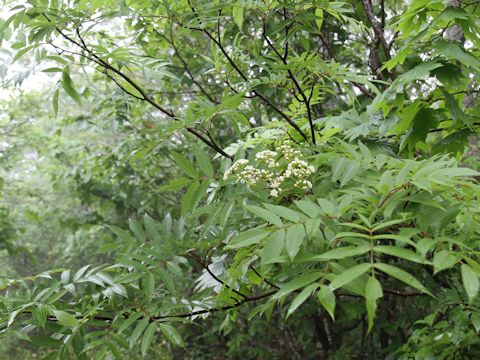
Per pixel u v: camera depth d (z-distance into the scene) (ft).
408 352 13.46
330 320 25.46
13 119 30.99
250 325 26.94
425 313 18.49
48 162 36.96
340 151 8.00
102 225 29.45
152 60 8.56
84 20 8.30
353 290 4.00
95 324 7.48
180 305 7.32
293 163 6.72
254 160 6.75
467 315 10.00
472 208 5.60
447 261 4.13
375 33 13.26
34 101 31.35
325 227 5.18
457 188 6.04
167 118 23.66
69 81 8.86
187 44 20.16
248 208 4.90
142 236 8.18
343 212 5.24
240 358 31.63
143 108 23.88
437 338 11.59
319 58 8.64
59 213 31.40
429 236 5.03
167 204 30.48
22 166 41.55
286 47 9.14
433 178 4.80
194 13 8.95
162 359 35.01
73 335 6.97
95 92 24.86
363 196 5.40
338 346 26.35
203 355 31.81
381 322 18.92
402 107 8.68
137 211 29.55
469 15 7.48
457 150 9.74
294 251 4.44
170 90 23.48
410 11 8.09
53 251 48.73
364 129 9.20
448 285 11.66
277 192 6.61
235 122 8.45
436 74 7.86
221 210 6.57
